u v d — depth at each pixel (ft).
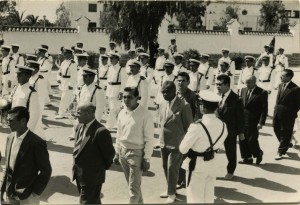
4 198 16.90
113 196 19.66
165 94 18.16
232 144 21.63
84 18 64.23
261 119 23.79
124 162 17.44
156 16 45.62
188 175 16.14
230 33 71.46
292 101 25.04
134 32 46.06
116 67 31.55
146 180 21.80
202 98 15.69
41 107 26.16
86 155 15.20
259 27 75.05
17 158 14.29
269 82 38.78
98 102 25.13
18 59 40.40
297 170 23.68
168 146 18.24
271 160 25.54
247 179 22.17
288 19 73.56
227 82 21.33
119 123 17.58
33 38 63.62
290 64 70.08
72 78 34.68
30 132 14.58
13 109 14.16
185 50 68.13
